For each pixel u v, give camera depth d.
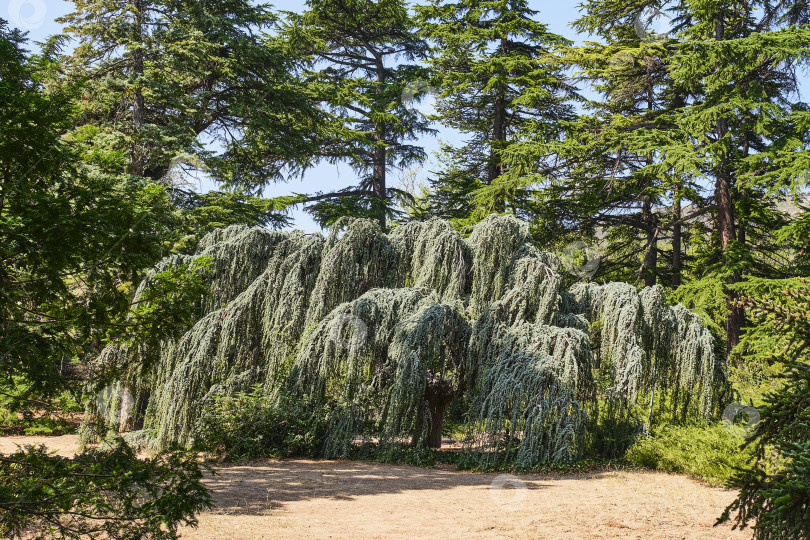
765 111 18.73
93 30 18.05
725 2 19.73
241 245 12.59
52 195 3.82
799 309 3.36
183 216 17.69
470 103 26.56
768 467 3.41
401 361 10.59
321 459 10.97
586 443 11.41
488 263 11.66
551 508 7.30
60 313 4.07
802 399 3.11
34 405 3.84
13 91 3.75
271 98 21.77
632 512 7.08
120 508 3.84
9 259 3.81
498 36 25.28
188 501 3.88
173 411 10.66
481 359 10.89
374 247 12.33
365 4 25.77
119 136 16.53
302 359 11.05
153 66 18.70
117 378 4.38
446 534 6.12
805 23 19.61
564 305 12.52
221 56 21.14
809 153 17.00
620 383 11.22
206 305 12.21
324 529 6.20
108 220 3.95
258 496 7.66
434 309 10.84
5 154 3.72
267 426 10.90
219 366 11.21
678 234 24.89
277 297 11.75
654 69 23.06
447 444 13.75
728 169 20.95
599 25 25.20
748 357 15.79
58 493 3.51
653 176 22.27
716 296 18.59
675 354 11.96
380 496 7.98
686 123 19.95
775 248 23.55
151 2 19.47
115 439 3.94
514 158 21.58
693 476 9.37
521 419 10.12
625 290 11.98
